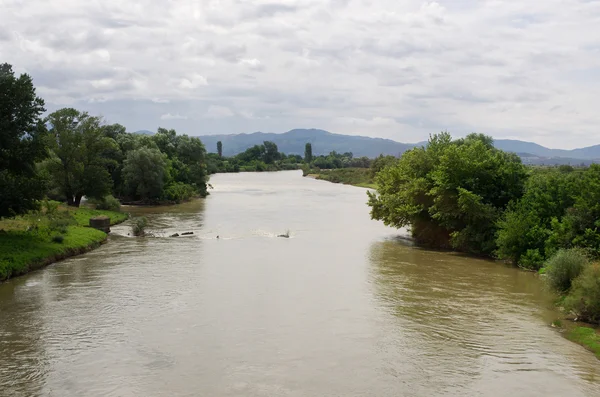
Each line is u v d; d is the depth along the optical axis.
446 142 51.34
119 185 85.25
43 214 47.91
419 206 46.62
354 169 195.38
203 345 21.19
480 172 43.47
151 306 26.48
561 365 19.55
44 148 42.03
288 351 20.66
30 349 20.53
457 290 30.56
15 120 39.03
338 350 20.84
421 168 49.81
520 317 25.31
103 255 40.28
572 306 25.27
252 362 19.52
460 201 41.22
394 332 23.03
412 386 17.66
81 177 63.34
